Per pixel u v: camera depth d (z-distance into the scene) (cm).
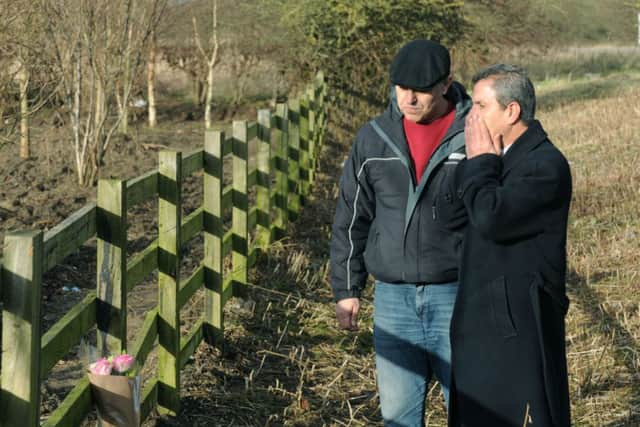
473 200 310
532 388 311
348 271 376
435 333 359
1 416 295
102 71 1044
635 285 716
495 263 315
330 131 1717
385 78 1909
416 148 358
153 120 1719
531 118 318
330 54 1869
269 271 770
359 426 489
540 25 2544
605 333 611
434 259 352
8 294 292
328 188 1220
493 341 315
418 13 1914
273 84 2017
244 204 691
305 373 555
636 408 499
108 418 361
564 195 310
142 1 1104
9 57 866
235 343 601
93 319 391
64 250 343
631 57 2886
